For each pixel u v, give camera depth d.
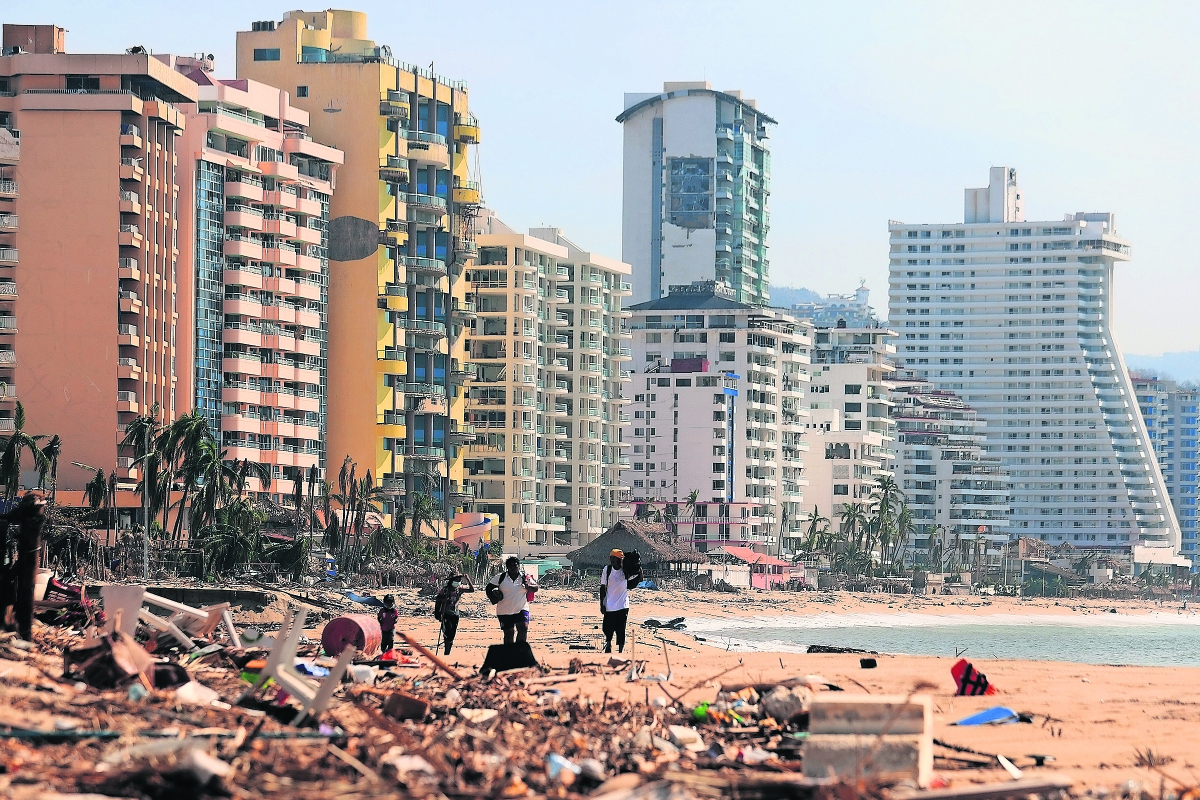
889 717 20.55
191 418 141.25
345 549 157.62
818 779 19.00
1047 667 45.50
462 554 182.75
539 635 76.00
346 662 22.22
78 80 158.88
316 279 184.88
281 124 185.12
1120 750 25.38
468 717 24.55
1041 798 19.05
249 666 28.09
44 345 154.00
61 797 15.79
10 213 155.88
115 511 139.00
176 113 162.38
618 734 23.84
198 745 18.44
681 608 173.00
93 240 154.88
